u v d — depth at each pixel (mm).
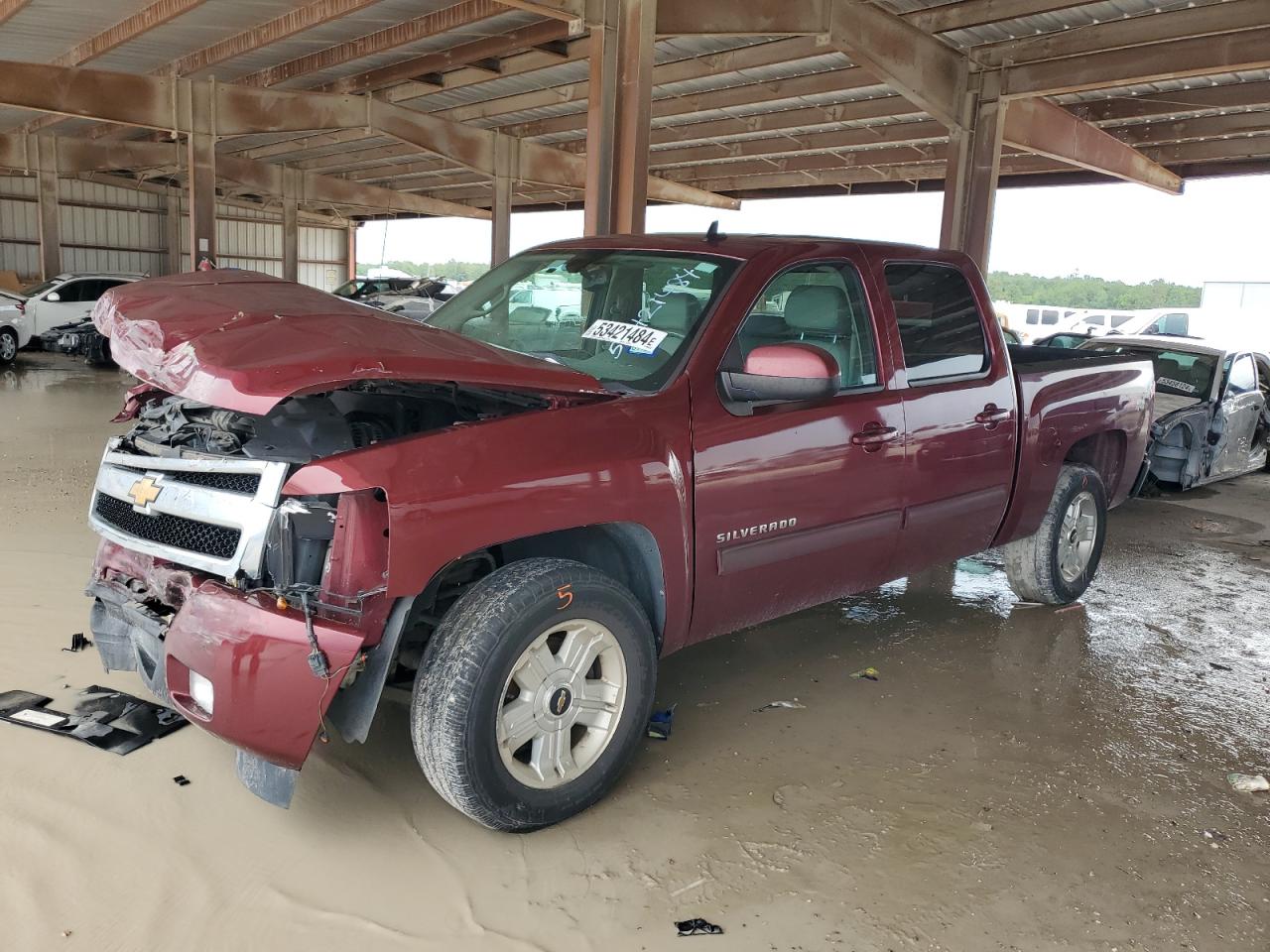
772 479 3270
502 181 23625
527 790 2709
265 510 2451
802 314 3516
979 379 4184
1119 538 7215
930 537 4027
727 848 2779
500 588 2613
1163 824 3039
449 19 14547
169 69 19500
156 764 3043
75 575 4793
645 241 3797
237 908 2395
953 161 14125
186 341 2588
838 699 3891
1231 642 4871
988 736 3617
